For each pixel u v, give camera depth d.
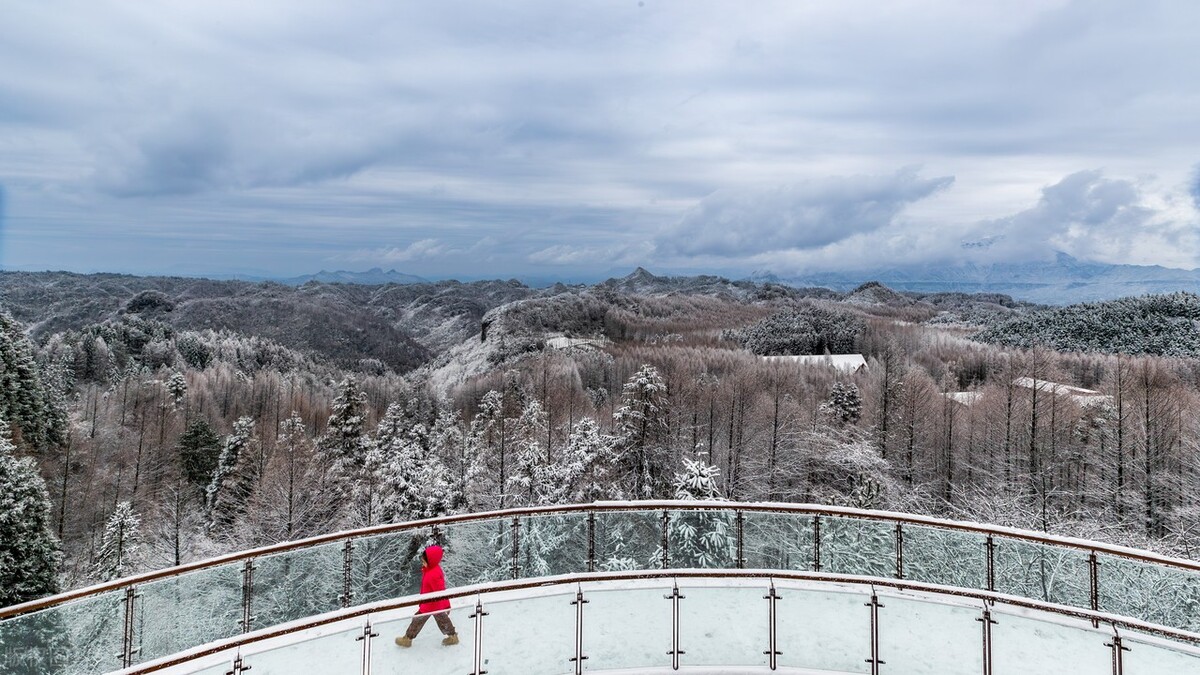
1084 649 7.20
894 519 9.27
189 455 47.84
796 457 44.22
